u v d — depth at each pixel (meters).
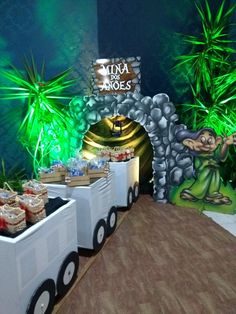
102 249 2.88
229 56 4.11
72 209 2.25
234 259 2.66
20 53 4.73
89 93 4.67
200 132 3.74
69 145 4.35
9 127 4.89
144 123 3.95
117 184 3.77
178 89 4.45
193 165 3.88
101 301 2.12
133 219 3.61
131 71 3.99
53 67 4.69
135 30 4.41
